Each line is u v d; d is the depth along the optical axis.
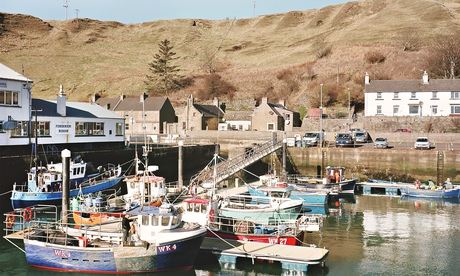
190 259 24.16
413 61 99.19
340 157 56.78
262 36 181.88
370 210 40.75
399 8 154.00
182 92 116.44
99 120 53.72
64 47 178.88
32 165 39.41
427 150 53.69
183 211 28.50
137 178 36.44
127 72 143.88
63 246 23.73
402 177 54.19
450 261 26.25
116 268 23.41
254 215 31.41
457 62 89.44
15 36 181.62
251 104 98.56
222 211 31.47
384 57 105.31
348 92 84.75
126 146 58.31
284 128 78.81
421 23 135.50
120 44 186.88
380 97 73.88
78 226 27.58
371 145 60.91
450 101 70.88
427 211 40.31
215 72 127.62
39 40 184.12
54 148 46.31
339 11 185.25
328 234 32.25
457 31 120.62
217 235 27.86
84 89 130.25
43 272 23.97
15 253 26.53
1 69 43.91
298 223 29.64
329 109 84.12
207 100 108.12
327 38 145.25
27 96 43.88
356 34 135.50
